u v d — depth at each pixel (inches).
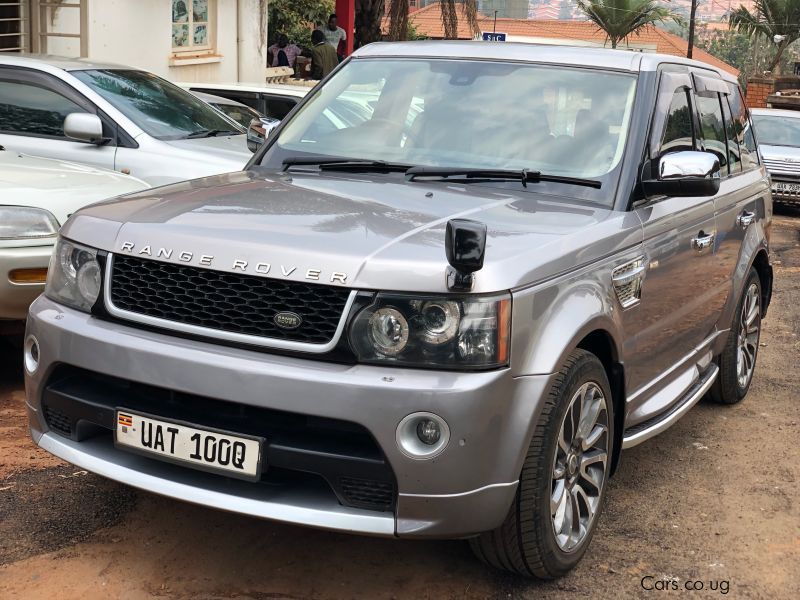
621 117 159.8
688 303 176.2
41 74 274.2
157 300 124.2
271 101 409.1
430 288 113.1
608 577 140.9
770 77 1216.8
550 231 132.3
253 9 666.2
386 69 179.6
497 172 153.6
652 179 156.3
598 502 143.6
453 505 115.1
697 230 175.9
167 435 121.3
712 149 196.7
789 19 1711.4
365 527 115.6
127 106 277.0
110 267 127.3
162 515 150.7
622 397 147.4
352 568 138.3
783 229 537.6
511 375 117.4
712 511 166.7
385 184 151.9
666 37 2188.7
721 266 195.3
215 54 628.7
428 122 166.4
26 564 133.6
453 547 146.2
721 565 147.0
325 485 121.2
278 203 136.5
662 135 165.6
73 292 132.0
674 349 174.6
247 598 128.5
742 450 198.1
